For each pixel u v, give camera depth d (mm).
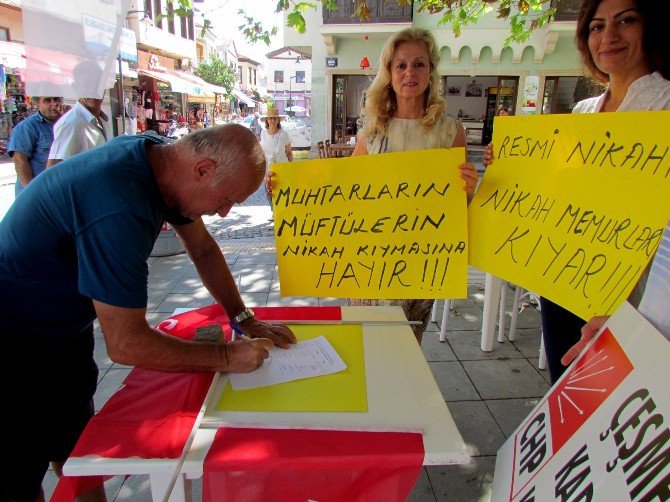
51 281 1278
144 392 1240
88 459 1007
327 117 12070
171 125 17156
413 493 2023
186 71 22734
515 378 2887
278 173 1733
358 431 1089
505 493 1130
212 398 1210
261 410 1163
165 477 1015
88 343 1613
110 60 1979
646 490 719
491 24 10852
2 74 11523
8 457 1358
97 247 1088
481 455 2240
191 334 1584
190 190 1231
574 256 1474
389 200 1720
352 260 1762
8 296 1285
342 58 11656
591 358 1087
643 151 1348
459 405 2617
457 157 1661
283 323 1646
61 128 3232
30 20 1799
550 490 955
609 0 1581
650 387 832
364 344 1506
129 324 1126
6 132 14398
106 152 1183
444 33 11008
